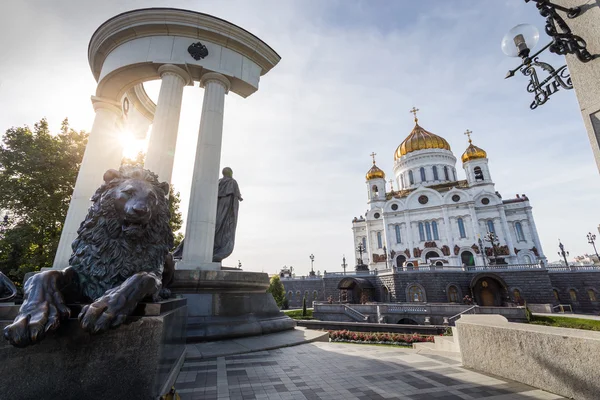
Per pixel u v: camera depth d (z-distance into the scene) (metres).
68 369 2.07
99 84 10.65
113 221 2.97
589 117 3.71
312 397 3.64
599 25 3.68
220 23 10.15
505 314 21.75
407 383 4.21
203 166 8.95
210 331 6.82
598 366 3.29
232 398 3.59
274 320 8.48
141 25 9.87
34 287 2.23
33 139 16.98
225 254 9.50
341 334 11.55
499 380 4.37
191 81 10.54
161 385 2.67
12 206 16.19
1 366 1.96
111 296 2.28
